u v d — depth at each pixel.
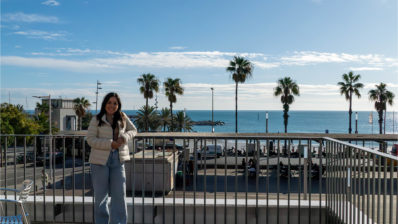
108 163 3.34
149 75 56.59
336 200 3.59
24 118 41.78
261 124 197.50
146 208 4.13
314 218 4.04
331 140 3.74
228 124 190.12
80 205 4.24
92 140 3.23
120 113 3.39
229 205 4.07
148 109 57.00
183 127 58.56
